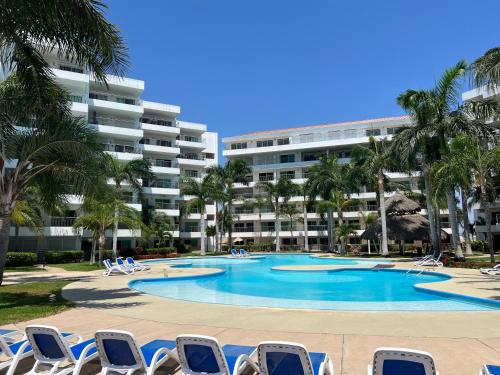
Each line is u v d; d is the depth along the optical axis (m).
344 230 41.94
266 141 69.88
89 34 9.91
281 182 53.16
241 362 4.72
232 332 7.50
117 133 48.62
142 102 56.75
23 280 18.44
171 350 5.17
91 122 48.69
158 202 54.00
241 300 12.46
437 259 23.70
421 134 26.23
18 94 12.71
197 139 67.62
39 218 30.00
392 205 37.72
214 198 47.78
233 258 39.00
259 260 37.03
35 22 9.41
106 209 28.56
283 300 12.38
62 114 13.00
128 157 47.09
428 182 27.66
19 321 8.69
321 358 4.78
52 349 4.89
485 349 6.14
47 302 11.28
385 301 12.40
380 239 39.94
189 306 10.49
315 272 22.67
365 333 7.27
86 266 28.75
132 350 4.55
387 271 22.08
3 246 12.13
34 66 11.51
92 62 10.86
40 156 12.59
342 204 42.72
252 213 64.69
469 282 15.02
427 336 6.97
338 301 12.12
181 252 52.81
